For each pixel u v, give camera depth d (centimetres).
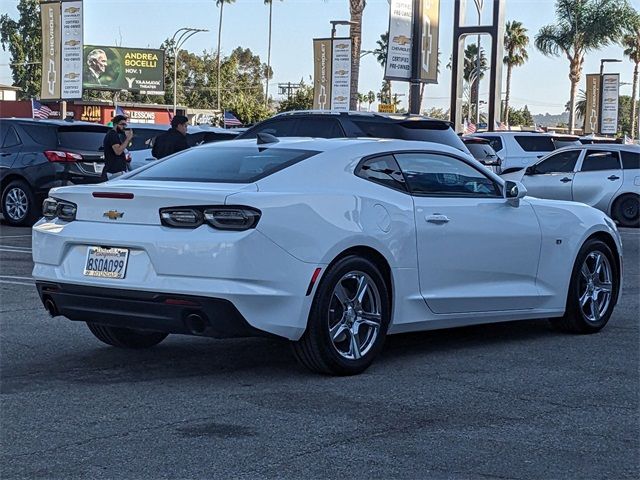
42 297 659
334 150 673
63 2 3048
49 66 3103
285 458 479
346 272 633
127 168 1573
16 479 447
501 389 622
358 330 649
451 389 620
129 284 604
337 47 3111
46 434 514
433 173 718
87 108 6700
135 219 613
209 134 1927
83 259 630
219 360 697
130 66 8588
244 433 518
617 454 495
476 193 744
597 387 631
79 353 716
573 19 4881
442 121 1245
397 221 669
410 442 507
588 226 814
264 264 591
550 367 689
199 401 582
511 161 2439
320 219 620
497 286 748
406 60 2505
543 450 499
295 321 608
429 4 2528
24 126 1653
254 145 697
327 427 531
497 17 3228
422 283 691
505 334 816
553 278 790
